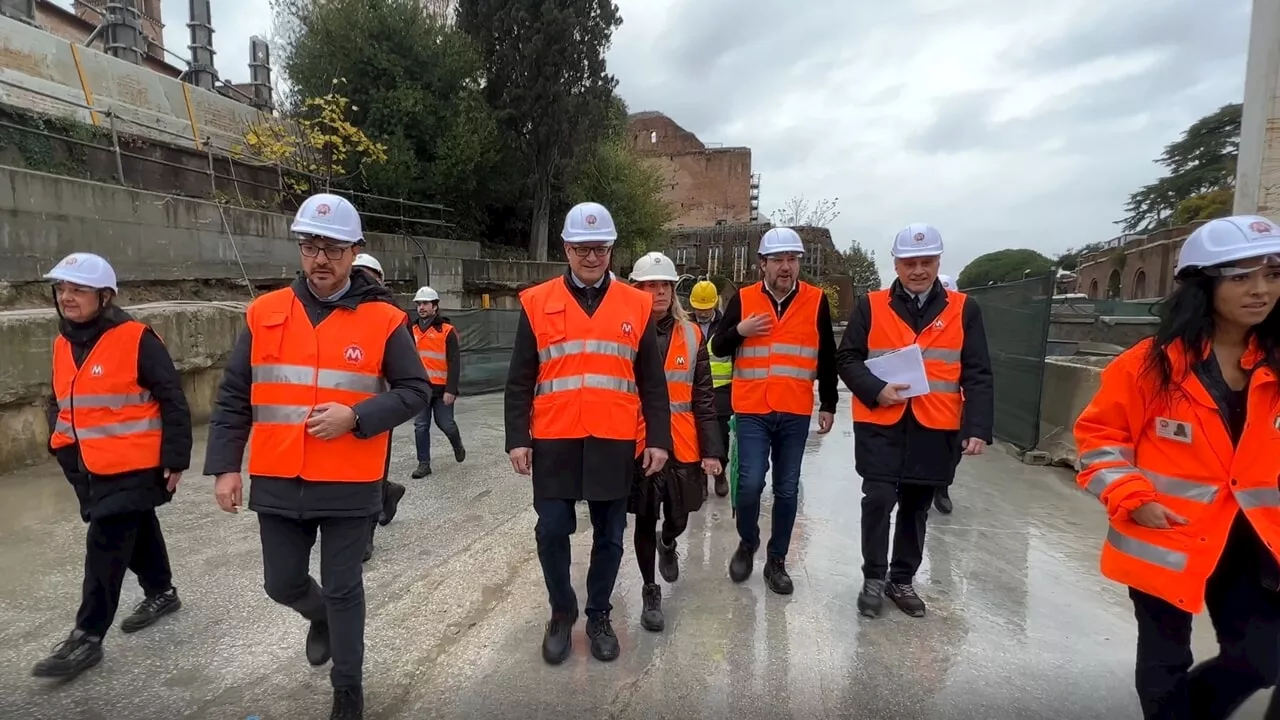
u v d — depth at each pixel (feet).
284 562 8.45
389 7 52.03
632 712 8.87
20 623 11.25
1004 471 22.81
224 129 48.88
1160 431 7.07
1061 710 8.98
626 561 14.57
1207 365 6.86
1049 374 25.98
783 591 12.66
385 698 9.17
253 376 8.38
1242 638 6.84
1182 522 6.73
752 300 12.91
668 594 12.72
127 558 10.12
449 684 9.51
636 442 10.47
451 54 54.08
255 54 63.31
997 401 28.68
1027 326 25.11
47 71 36.01
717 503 19.30
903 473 11.32
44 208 25.36
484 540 15.44
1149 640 7.29
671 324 11.80
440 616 11.60
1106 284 135.13
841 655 10.37
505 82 59.77
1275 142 15.62
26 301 24.61
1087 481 7.39
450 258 52.70
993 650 10.55
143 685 9.45
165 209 30.96
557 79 60.08
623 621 11.55
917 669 9.98
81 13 66.49
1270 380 6.53
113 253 28.30
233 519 16.83
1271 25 15.53
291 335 8.34
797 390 12.53
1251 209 16.03
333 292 8.67
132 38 53.62
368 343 8.57
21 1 41.55
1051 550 15.15
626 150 82.53
